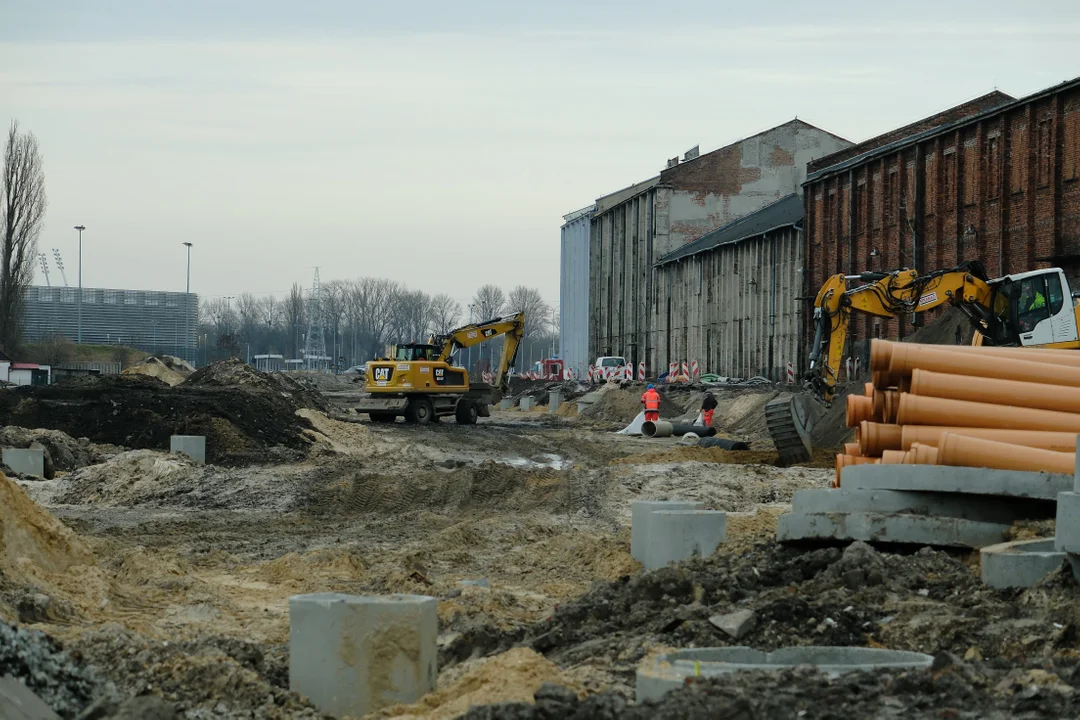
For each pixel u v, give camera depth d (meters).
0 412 33.72
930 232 45.91
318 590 13.38
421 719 7.42
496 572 14.99
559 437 40.19
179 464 25.97
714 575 11.22
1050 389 13.62
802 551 12.27
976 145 42.69
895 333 47.38
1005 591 9.78
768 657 8.12
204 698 7.97
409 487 23.89
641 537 14.41
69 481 24.80
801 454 27.19
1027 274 28.56
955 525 11.68
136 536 18.39
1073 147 37.41
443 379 46.44
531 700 7.54
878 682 7.14
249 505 23.05
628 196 83.69
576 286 99.50
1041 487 11.95
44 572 12.05
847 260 53.22
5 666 7.32
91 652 8.62
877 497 12.47
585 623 10.49
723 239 68.56
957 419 13.62
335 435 36.50
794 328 58.22
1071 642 8.38
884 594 10.06
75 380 37.84
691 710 6.34
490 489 23.95
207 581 14.06
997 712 6.63
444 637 10.44
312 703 8.13
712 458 29.19
